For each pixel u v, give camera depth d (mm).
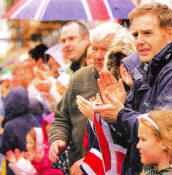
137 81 7227
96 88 8703
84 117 8773
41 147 10844
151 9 6949
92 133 7852
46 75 12180
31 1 9562
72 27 11125
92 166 7512
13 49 19234
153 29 6875
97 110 6844
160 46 6898
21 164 10906
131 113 6676
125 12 9258
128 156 7008
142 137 6344
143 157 6367
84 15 9062
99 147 7555
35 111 12375
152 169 6344
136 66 7309
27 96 12188
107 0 9320
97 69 8648
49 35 17656
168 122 6227
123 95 7113
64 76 11273
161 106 6516
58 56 12742
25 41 19094
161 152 6258
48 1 9375
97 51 8547
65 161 9727
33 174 10656
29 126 11727
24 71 14297
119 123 6730
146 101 6930
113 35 8414
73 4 9203
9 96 12047
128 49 7895
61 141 8852
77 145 8836
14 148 11477
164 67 6754
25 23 18656
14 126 11711
